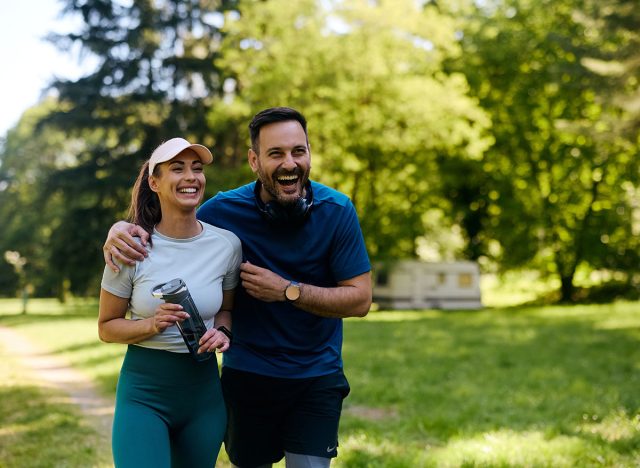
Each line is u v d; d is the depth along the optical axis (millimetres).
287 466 3111
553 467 4855
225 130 24531
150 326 2650
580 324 17125
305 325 3100
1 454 5703
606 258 28797
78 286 26047
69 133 25453
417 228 26406
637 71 14594
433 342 13320
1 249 39438
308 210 3031
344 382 3188
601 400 7324
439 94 23344
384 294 26188
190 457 2799
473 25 28219
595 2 15078
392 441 5773
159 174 2764
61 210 33062
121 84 25172
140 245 2721
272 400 3100
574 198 28250
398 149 24391
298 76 22812
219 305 2871
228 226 3096
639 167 27406
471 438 5793
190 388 2787
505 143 28203
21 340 17094
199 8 25562
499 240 28719
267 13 23500
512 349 12141
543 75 27500
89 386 9578
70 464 5305
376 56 22828
